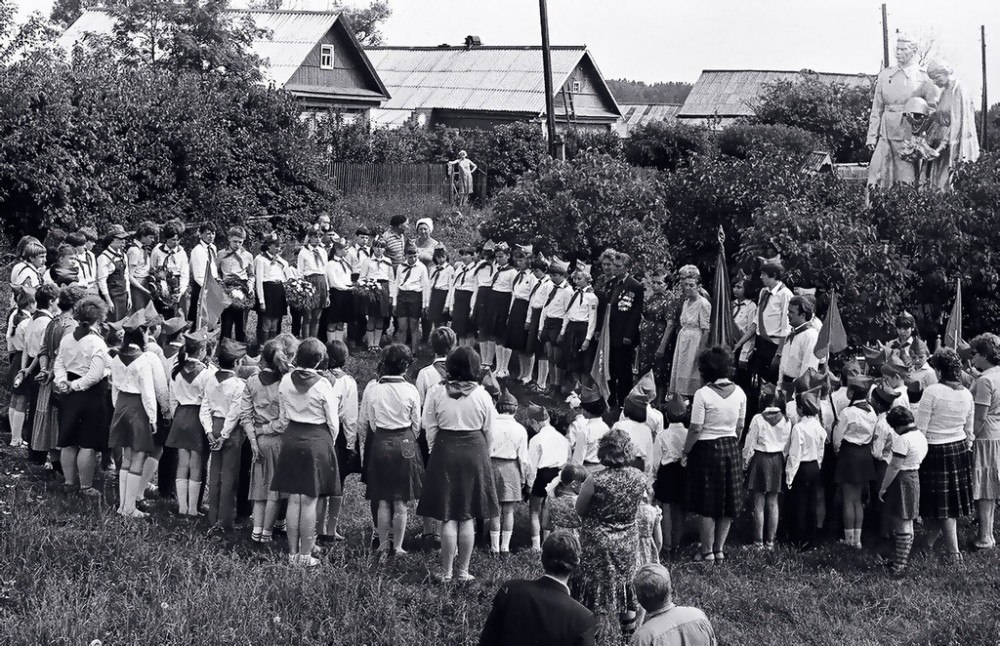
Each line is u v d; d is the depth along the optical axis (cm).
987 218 1872
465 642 870
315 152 3428
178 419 1056
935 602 1008
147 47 3750
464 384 943
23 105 2369
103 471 1196
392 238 1936
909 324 1336
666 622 679
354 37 5022
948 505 1103
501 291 1759
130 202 2672
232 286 1675
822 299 1636
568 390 1681
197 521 1061
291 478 950
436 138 4544
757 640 927
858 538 1151
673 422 1141
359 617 884
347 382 1021
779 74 7700
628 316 1531
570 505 898
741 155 4941
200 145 2836
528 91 5631
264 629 844
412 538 1099
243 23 3988
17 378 1183
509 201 2030
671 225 2047
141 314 1133
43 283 1279
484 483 948
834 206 1844
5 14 2716
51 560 916
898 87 2172
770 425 1115
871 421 1130
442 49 6100
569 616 642
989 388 1145
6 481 1102
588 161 2045
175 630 825
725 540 1159
